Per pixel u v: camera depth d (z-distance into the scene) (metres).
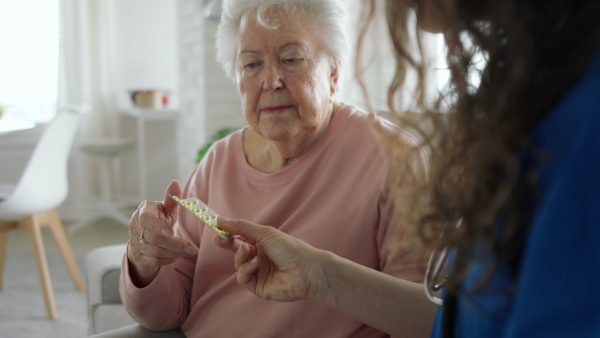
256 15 1.05
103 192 4.56
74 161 4.50
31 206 2.56
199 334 1.12
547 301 0.35
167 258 1.00
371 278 0.83
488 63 0.41
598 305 0.34
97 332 1.33
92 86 4.58
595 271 0.34
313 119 1.07
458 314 0.51
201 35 3.24
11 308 2.64
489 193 0.42
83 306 2.71
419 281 0.93
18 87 4.43
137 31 4.71
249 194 1.16
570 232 0.35
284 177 1.12
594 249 0.34
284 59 1.04
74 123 2.73
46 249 3.66
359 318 0.83
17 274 3.12
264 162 1.18
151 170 4.75
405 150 0.51
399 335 0.82
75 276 2.89
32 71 4.45
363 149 1.07
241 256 0.85
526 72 0.38
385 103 0.49
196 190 1.24
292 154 1.11
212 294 1.12
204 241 1.17
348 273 0.83
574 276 0.34
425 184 0.49
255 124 1.09
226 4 1.12
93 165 4.69
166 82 4.84
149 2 4.71
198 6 3.26
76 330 2.44
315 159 1.09
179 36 3.78
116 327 1.31
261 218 1.11
